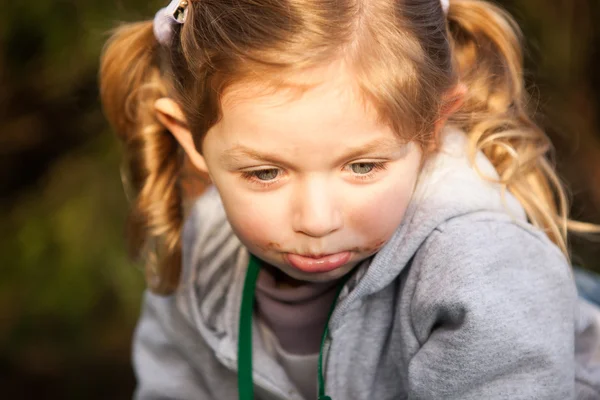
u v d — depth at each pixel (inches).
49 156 151.5
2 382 138.7
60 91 138.5
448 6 63.8
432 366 58.1
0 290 135.3
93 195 132.9
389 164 52.6
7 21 131.6
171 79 61.6
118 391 138.7
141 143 74.7
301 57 48.9
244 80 49.9
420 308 58.6
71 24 130.6
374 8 52.3
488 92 66.9
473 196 60.1
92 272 131.7
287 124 49.4
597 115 131.5
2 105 144.3
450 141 62.8
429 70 54.2
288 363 70.5
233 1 52.9
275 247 53.9
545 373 56.8
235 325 72.5
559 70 124.3
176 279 78.8
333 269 54.5
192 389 81.3
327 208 51.2
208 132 53.9
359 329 64.7
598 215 129.1
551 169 70.2
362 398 65.7
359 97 49.7
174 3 59.5
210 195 78.3
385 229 54.2
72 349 142.2
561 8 123.4
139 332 85.7
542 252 59.5
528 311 57.1
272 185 52.4
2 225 140.9
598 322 71.5
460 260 56.9
